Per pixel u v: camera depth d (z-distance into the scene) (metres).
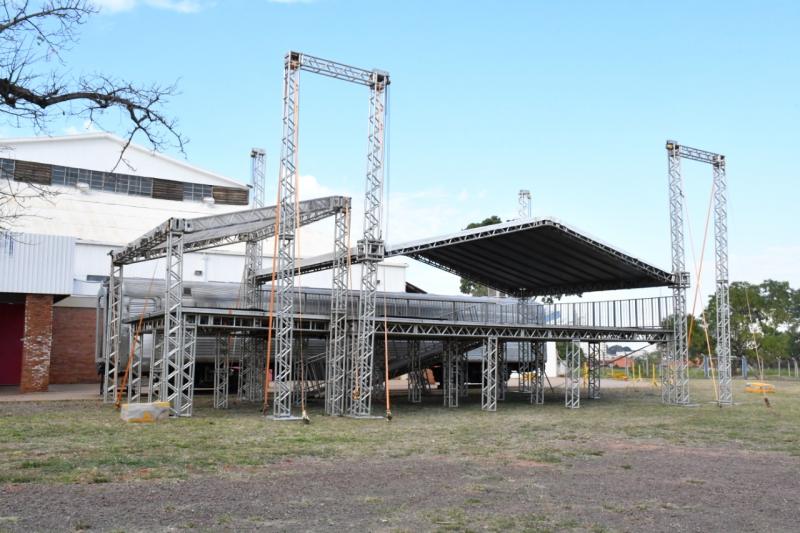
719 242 33.94
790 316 80.19
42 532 8.30
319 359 33.34
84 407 26.28
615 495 11.45
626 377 61.44
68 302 42.41
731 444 18.64
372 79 24.61
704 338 69.81
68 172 52.38
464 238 27.52
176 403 22.92
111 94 9.98
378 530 8.82
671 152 33.31
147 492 10.83
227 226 23.62
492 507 10.33
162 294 33.62
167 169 56.91
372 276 24.66
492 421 24.28
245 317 24.25
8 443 16.27
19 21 9.03
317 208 24.66
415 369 35.28
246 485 11.66
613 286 36.66
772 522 9.77
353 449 16.47
